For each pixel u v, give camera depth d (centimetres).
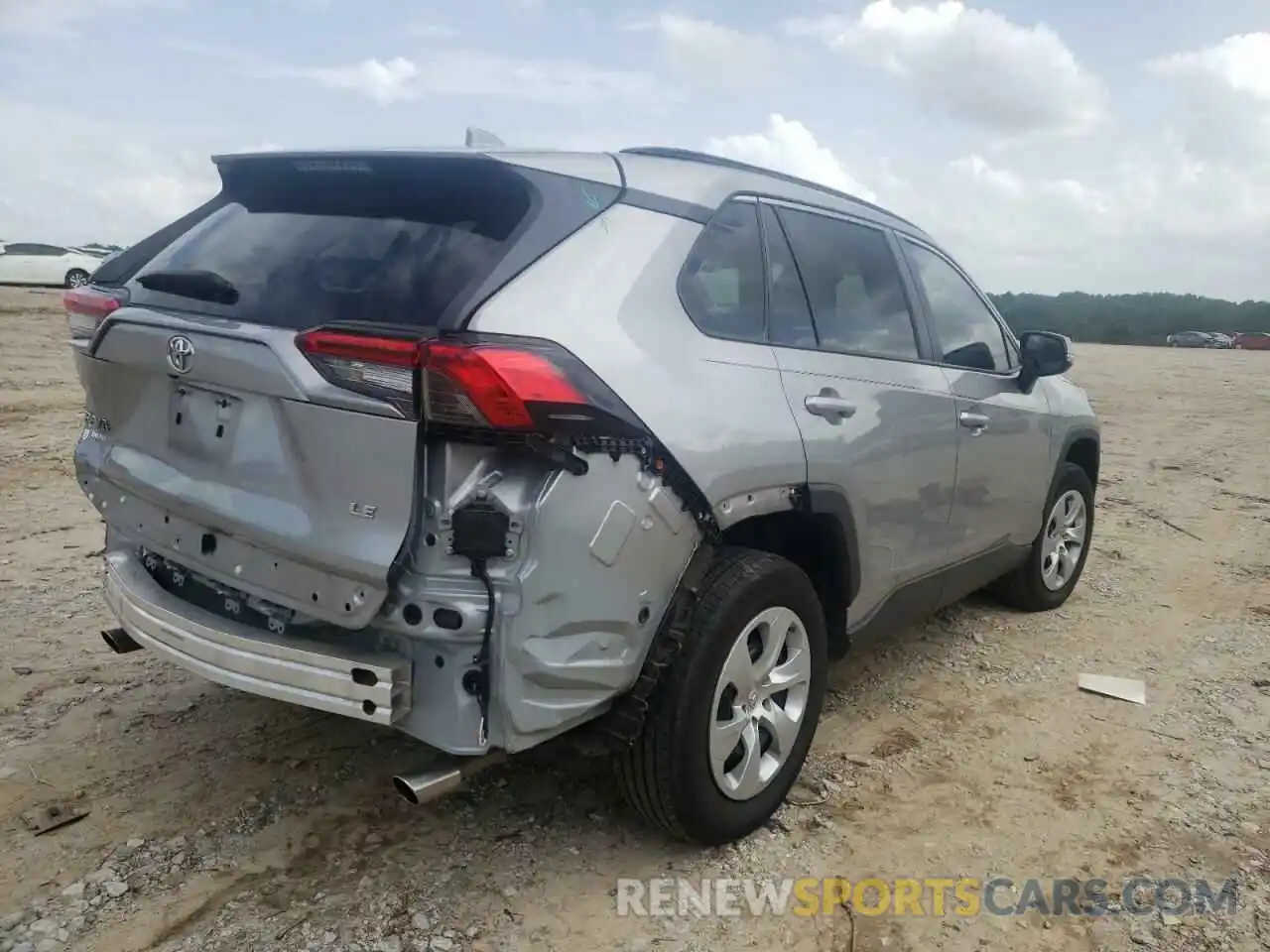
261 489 254
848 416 330
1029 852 310
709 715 280
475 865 290
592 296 255
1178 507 832
